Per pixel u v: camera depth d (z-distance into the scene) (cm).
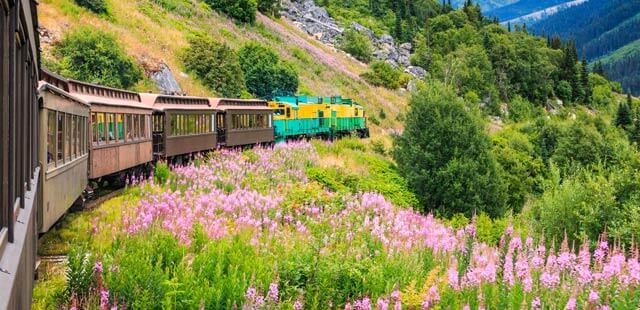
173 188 2158
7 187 457
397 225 1766
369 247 1515
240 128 3512
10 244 479
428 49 10756
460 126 3100
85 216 1580
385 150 4466
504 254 1445
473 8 13762
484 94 9706
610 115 11112
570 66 12925
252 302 1045
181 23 5669
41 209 1098
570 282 1323
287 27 8994
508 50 11194
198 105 3086
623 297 1201
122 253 1166
